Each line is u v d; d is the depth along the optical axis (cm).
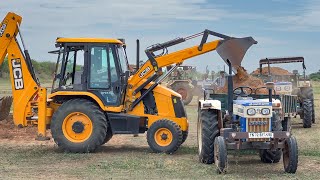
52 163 1077
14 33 1274
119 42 1234
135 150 1264
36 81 1270
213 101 1052
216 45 1219
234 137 920
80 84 1226
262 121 941
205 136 1028
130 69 1333
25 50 1266
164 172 973
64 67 1230
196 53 1228
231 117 1005
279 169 1012
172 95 1248
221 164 941
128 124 1224
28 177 930
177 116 1248
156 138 1208
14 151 1234
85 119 1201
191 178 916
